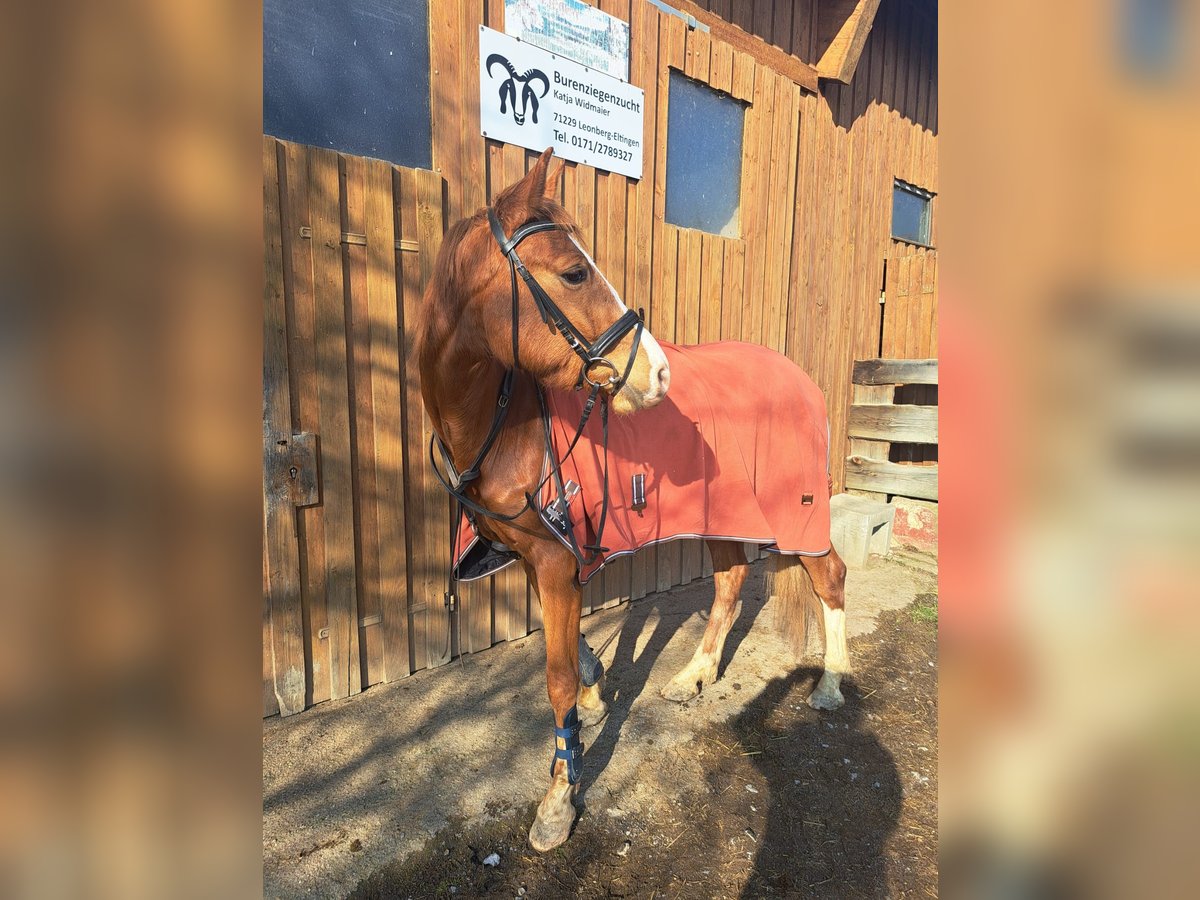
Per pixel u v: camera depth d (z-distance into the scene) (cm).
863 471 535
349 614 277
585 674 266
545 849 202
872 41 528
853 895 191
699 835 213
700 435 243
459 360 190
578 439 208
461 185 300
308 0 252
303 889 185
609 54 346
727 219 441
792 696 296
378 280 273
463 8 292
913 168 599
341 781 227
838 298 528
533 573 245
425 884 190
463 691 288
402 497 289
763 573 461
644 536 227
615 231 362
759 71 435
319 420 261
